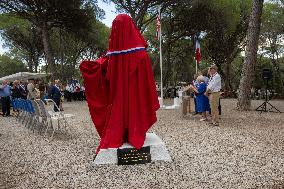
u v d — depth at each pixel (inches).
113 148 244.2
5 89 722.8
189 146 307.4
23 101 472.1
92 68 252.2
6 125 541.0
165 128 438.6
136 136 247.1
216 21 1401.3
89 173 223.5
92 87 254.8
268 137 352.2
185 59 1784.0
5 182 209.2
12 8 1221.1
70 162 256.7
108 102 256.7
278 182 193.9
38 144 342.6
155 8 1317.7
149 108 253.6
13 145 344.8
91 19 1386.6
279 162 240.7
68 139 366.6
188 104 624.7
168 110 738.2
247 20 1540.4
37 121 418.3
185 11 1380.4
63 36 1713.8
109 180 206.4
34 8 1233.4
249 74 711.7
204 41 1641.2
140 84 250.8
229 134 374.9
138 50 252.1
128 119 250.8
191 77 2021.4
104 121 257.4
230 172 216.4
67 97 1433.3
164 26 1505.9
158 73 1952.5
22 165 253.9
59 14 1269.7
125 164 241.6
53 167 243.3
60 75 1781.5
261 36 1649.9
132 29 254.4
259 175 208.5
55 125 439.8
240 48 1632.6
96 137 376.2
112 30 253.3
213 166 232.4
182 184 193.6
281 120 517.3
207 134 377.7
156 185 193.3
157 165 237.3
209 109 508.7
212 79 447.8
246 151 280.1
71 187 195.6
